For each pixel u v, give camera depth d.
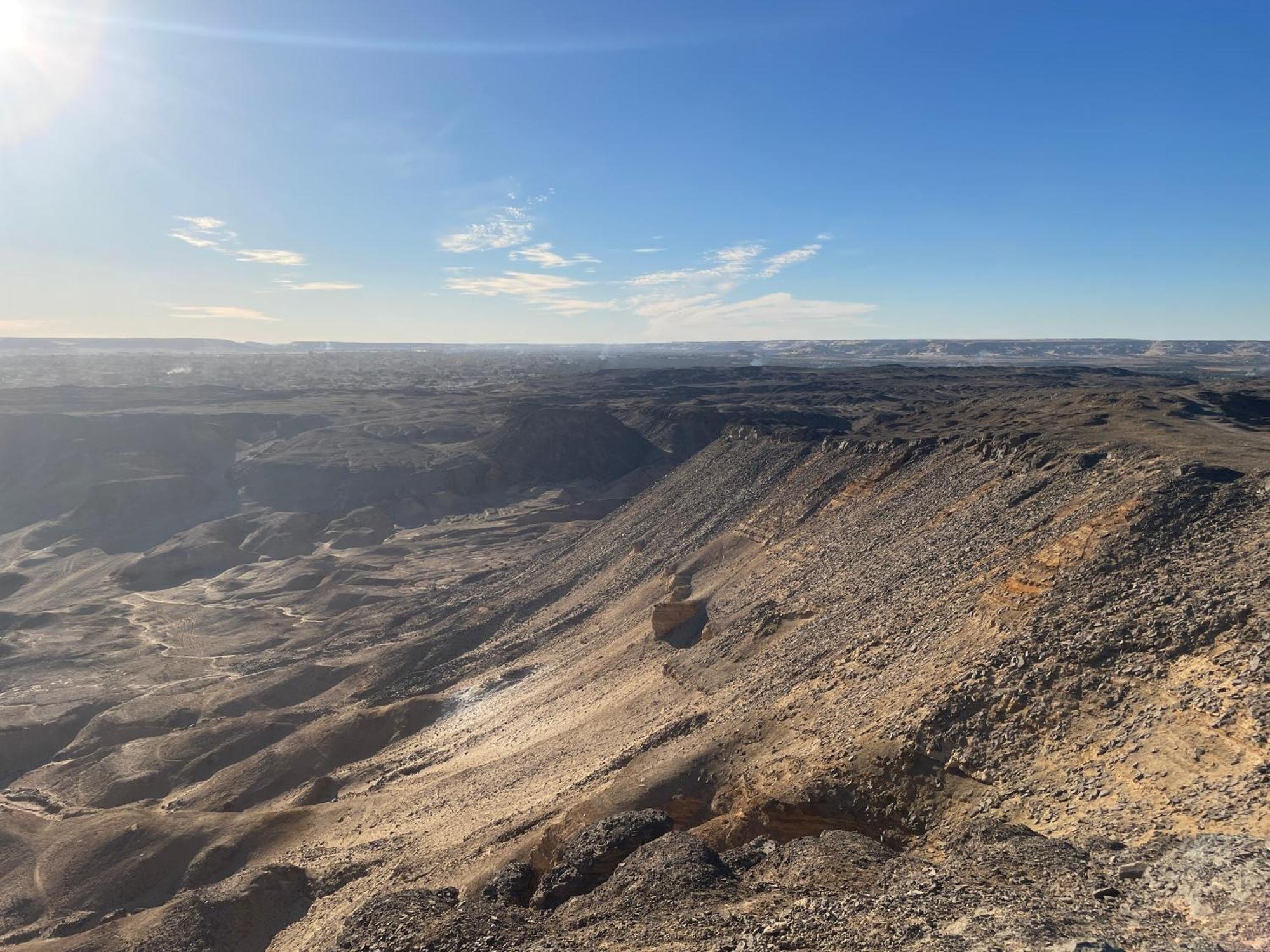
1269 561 20.64
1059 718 19.55
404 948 16.45
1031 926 10.75
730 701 31.55
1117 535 25.17
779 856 17.69
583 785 29.80
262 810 42.50
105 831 39.75
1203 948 9.52
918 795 19.83
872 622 31.75
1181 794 15.49
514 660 56.75
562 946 14.84
